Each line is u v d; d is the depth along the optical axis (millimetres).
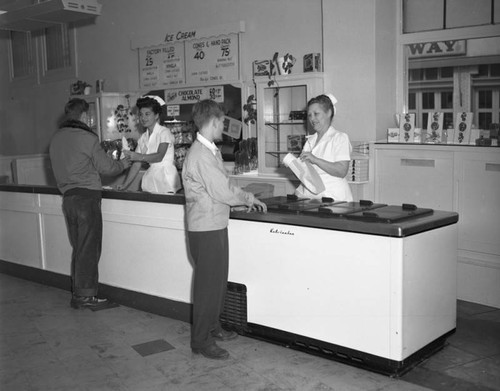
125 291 4965
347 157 4445
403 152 5176
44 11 6773
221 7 6645
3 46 10250
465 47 5160
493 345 3967
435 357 3762
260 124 6012
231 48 6551
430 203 5062
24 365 3836
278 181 5770
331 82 5625
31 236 5887
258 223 3887
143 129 7633
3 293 5523
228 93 6652
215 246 3680
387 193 5328
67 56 8969
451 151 4883
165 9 7254
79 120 4914
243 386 3434
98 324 4582
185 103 7094
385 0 5391
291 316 3809
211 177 3568
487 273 4797
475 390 3309
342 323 3566
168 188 5664
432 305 3625
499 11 4922
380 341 3418
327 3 5566
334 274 3564
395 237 3283
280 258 3811
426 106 5465
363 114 5453
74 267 5070
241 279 4035
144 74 7547
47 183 8805
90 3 6797
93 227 4895
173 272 4594
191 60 6973
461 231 4918
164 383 3518
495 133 4859
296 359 3768
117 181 7645
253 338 4105
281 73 5867
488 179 4711
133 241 4848
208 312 3762
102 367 3771
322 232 3586
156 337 4262
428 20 5352
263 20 6266
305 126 5895
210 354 3814
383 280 3361
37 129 9773
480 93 5117
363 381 3434
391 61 5535
